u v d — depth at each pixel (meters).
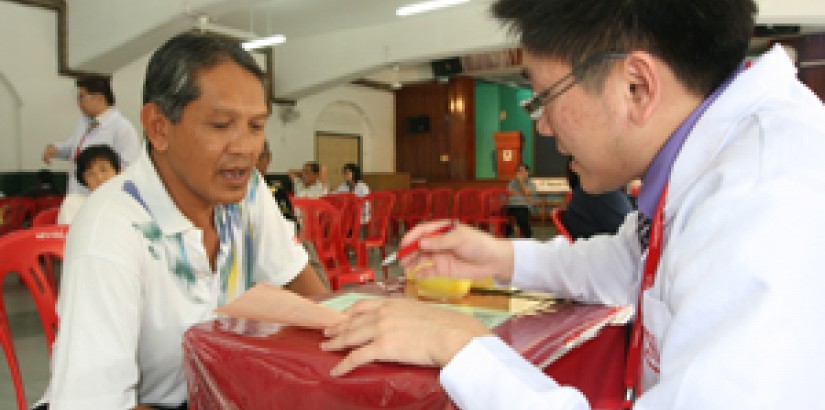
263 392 0.61
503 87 14.41
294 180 8.95
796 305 0.43
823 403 0.43
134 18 7.16
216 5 6.55
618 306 0.92
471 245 0.93
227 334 0.67
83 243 0.84
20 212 6.05
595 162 0.70
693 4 0.59
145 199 0.93
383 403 0.55
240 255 1.09
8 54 7.34
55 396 0.76
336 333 0.63
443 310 0.65
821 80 9.38
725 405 0.43
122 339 0.81
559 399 0.51
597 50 0.63
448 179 13.02
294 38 10.47
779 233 0.44
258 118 0.87
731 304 0.45
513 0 0.70
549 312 0.84
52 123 7.77
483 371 0.53
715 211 0.49
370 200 5.54
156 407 0.96
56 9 7.71
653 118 0.64
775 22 6.87
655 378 0.67
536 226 10.41
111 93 4.24
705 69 0.61
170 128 0.86
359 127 13.12
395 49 9.53
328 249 3.32
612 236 1.00
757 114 0.55
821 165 0.47
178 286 0.94
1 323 1.23
